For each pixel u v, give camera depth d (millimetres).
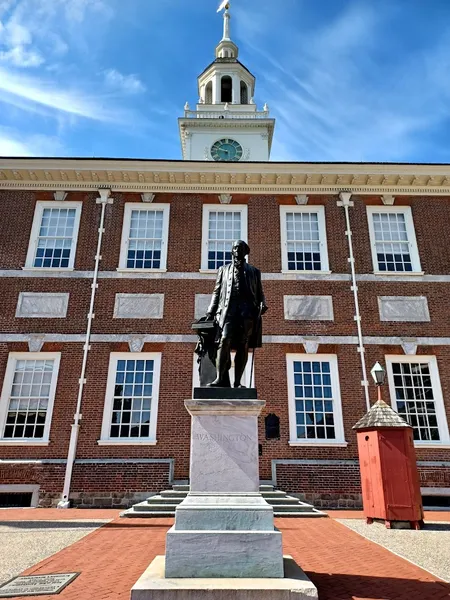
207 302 15930
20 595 4754
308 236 17250
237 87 31312
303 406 14766
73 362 14977
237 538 4715
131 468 13797
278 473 13844
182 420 14375
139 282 16125
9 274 16047
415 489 9711
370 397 14812
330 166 17297
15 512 12031
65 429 14195
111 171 17219
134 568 5816
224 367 5945
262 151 27594
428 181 17578
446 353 15414
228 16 35281
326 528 9391
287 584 4352
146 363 15172
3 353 14992
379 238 17234
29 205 17141
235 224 17359
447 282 16422
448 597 4699
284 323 15641
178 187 17562
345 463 13945
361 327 15680
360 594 4785
